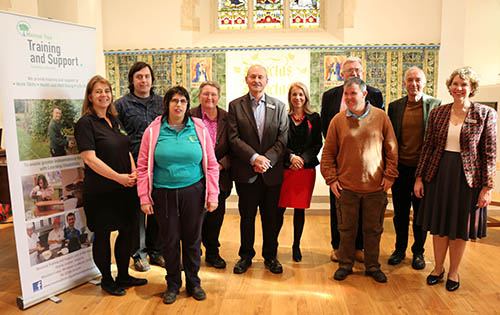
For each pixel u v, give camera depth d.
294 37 5.50
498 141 5.08
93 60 3.09
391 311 2.64
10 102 2.61
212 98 3.14
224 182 3.24
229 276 3.20
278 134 3.15
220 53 5.50
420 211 3.05
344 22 5.38
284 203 3.41
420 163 3.02
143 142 2.71
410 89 3.24
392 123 3.40
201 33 5.61
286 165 3.35
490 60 5.48
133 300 2.82
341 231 3.18
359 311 2.65
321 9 5.54
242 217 3.25
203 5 5.58
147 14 5.55
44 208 2.83
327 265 3.44
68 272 3.00
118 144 2.81
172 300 2.77
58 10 5.32
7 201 4.31
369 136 2.98
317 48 5.39
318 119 3.41
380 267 3.38
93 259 2.93
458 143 2.80
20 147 2.67
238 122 3.10
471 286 3.02
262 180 3.12
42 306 2.76
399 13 5.28
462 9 5.11
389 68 5.32
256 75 3.03
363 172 3.01
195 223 2.75
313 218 5.02
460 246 2.91
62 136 2.92
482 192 2.75
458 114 2.82
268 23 5.63
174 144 2.64
